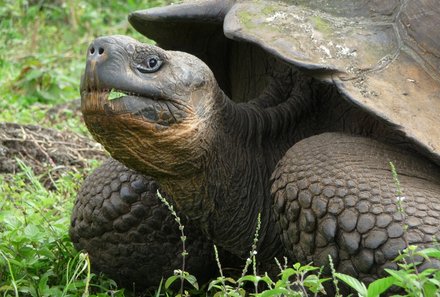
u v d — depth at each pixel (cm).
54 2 1730
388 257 542
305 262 588
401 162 600
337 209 562
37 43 1530
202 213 641
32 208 798
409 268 509
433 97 595
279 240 664
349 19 641
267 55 723
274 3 663
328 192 570
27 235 674
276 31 621
